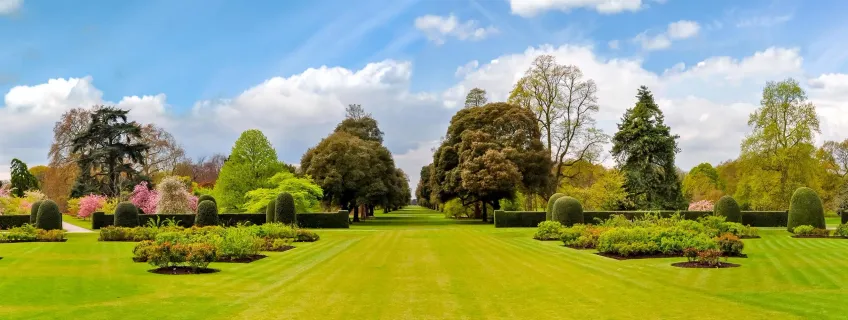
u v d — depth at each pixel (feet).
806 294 36.88
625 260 55.57
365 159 156.76
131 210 104.99
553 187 149.18
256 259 57.82
